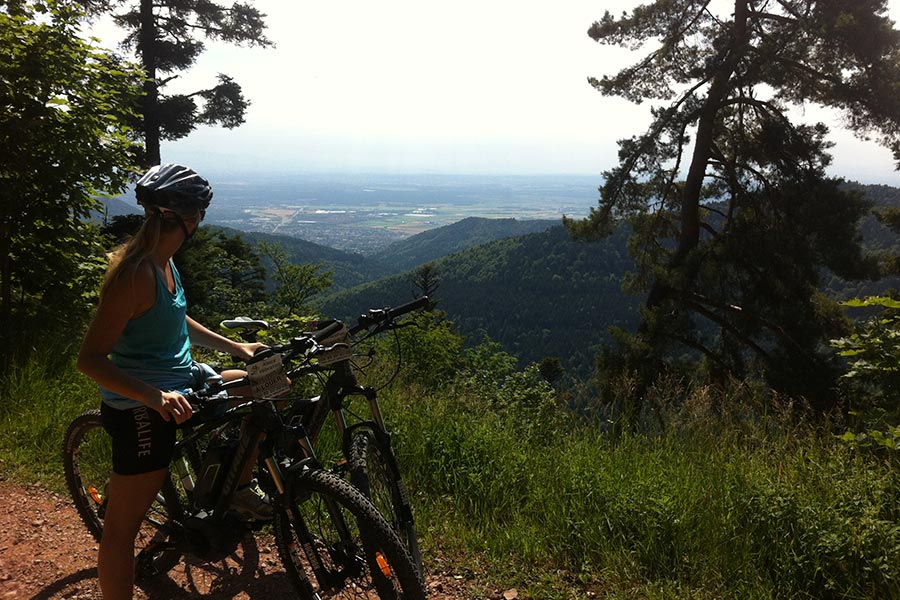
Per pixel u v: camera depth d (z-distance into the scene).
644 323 17.55
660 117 18.38
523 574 2.85
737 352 17.62
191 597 2.72
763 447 3.49
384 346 7.52
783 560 2.65
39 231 5.99
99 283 6.49
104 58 6.12
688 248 18.53
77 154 5.71
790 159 17.16
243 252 24.11
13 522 3.31
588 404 4.34
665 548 2.84
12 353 5.32
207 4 20.61
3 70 5.50
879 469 3.02
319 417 2.59
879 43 14.60
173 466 2.71
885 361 3.83
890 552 2.49
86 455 3.47
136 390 2.06
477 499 3.43
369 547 2.12
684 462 3.48
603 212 20.19
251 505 2.51
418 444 3.84
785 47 15.90
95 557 3.02
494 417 4.36
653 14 17.86
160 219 2.16
